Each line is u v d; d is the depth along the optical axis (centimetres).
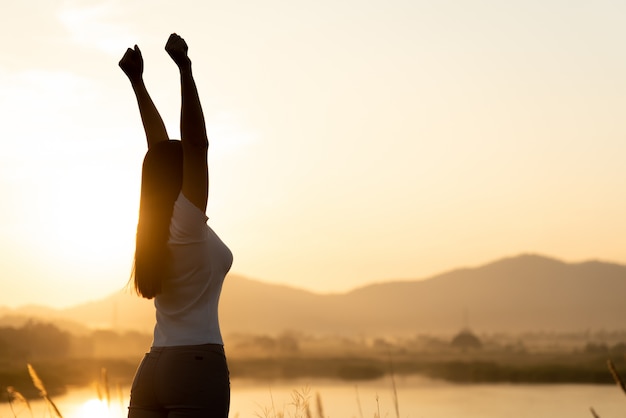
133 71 387
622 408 4178
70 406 2172
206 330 300
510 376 10019
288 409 407
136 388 305
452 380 9588
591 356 15475
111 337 17588
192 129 305
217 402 296
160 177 305
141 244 303
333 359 17838
